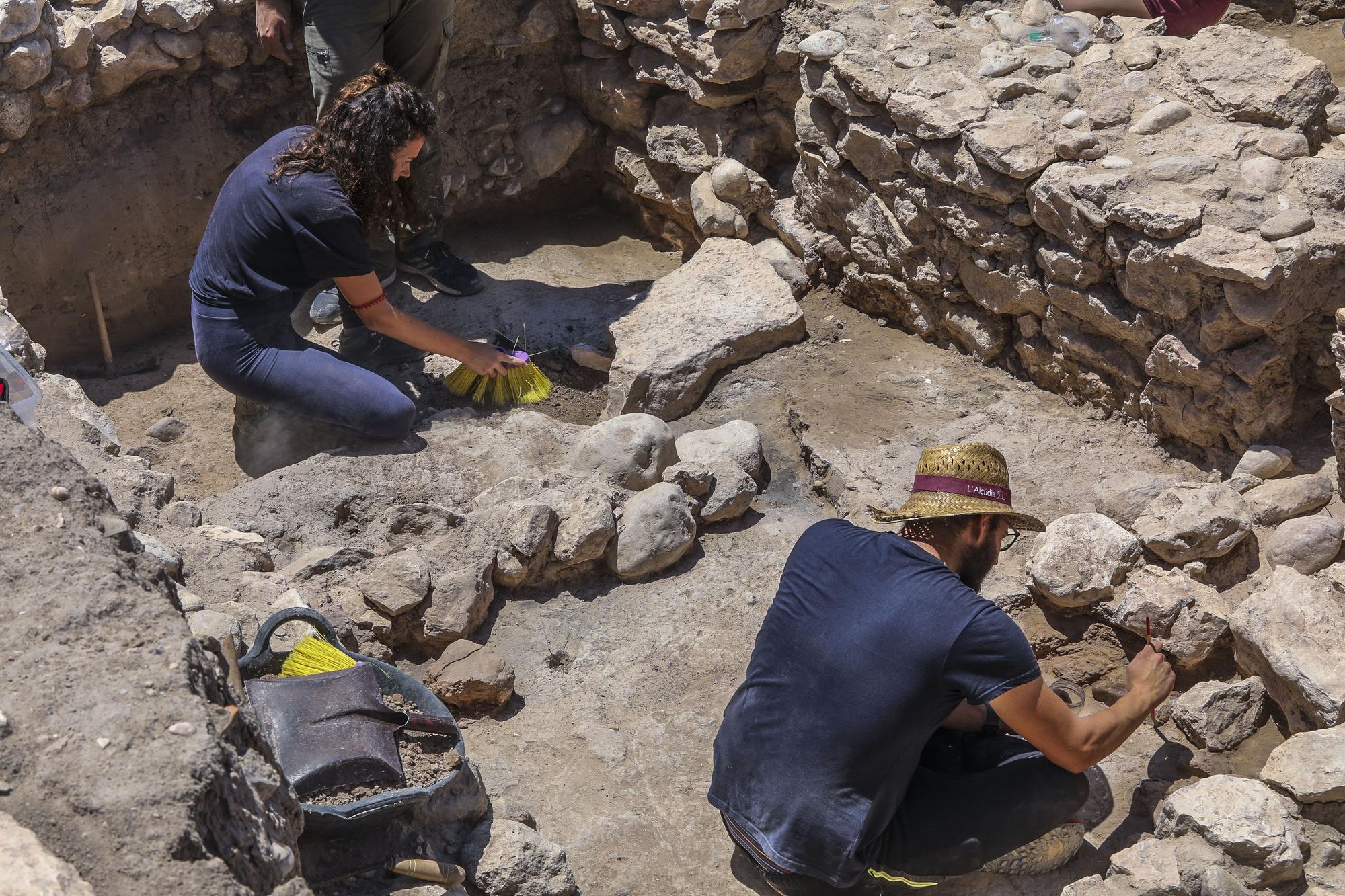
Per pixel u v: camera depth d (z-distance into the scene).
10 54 4.66
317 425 4.52
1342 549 3.40
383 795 2.42
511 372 4.56
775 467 4.20
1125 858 2.62
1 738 1.76
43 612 1.95
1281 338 3.62
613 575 3.68
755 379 4.58
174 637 1.96
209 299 4.18
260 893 1.81
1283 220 3.60
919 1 4.96
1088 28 4.61
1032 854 2.72
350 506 3.79
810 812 2.55
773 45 5.06
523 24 5.55
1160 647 3.01
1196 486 3.54
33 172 4.98
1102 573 3.35
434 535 3.58
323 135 3.96
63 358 5.32
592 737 3.16
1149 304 3.82
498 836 2.65
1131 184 3.87
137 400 5.07
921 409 4.35
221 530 3.40
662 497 3.66
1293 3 5.07
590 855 2.86
